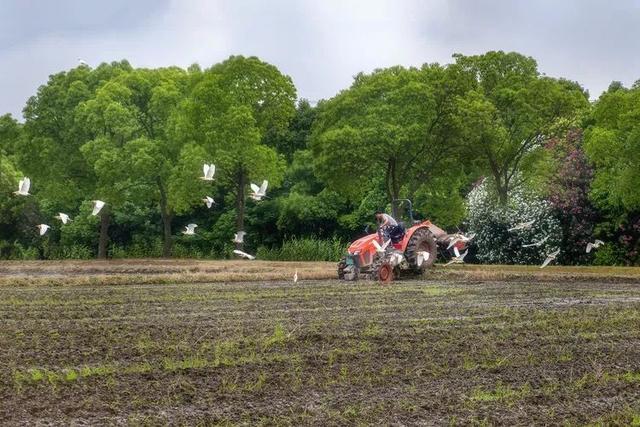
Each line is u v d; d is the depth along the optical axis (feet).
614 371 63.31
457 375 61.00
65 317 89.56
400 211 193.36
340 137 181.78
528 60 212.64
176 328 80.23
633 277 147.74
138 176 208.95
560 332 80.38
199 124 199.00
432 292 119.55
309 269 156.56
